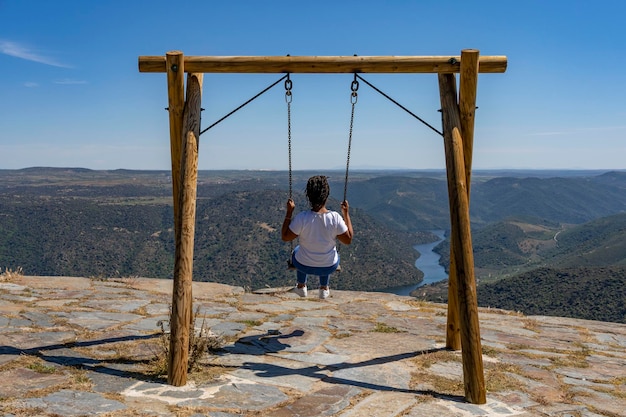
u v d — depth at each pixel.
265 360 4.73
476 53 4.39
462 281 4.02
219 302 7.49
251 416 3.41
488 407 3.75
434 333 5.98
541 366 4.92
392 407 3.65
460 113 4.54
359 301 7.89
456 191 4.23
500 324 6.88
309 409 3.57
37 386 3.79
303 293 5.26
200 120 4.53
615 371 4.89
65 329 5.52
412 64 4.51
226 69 4.52
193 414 3.38
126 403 3.54
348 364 4.67
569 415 3.66
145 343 5.08
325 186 4.93
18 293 7.38
